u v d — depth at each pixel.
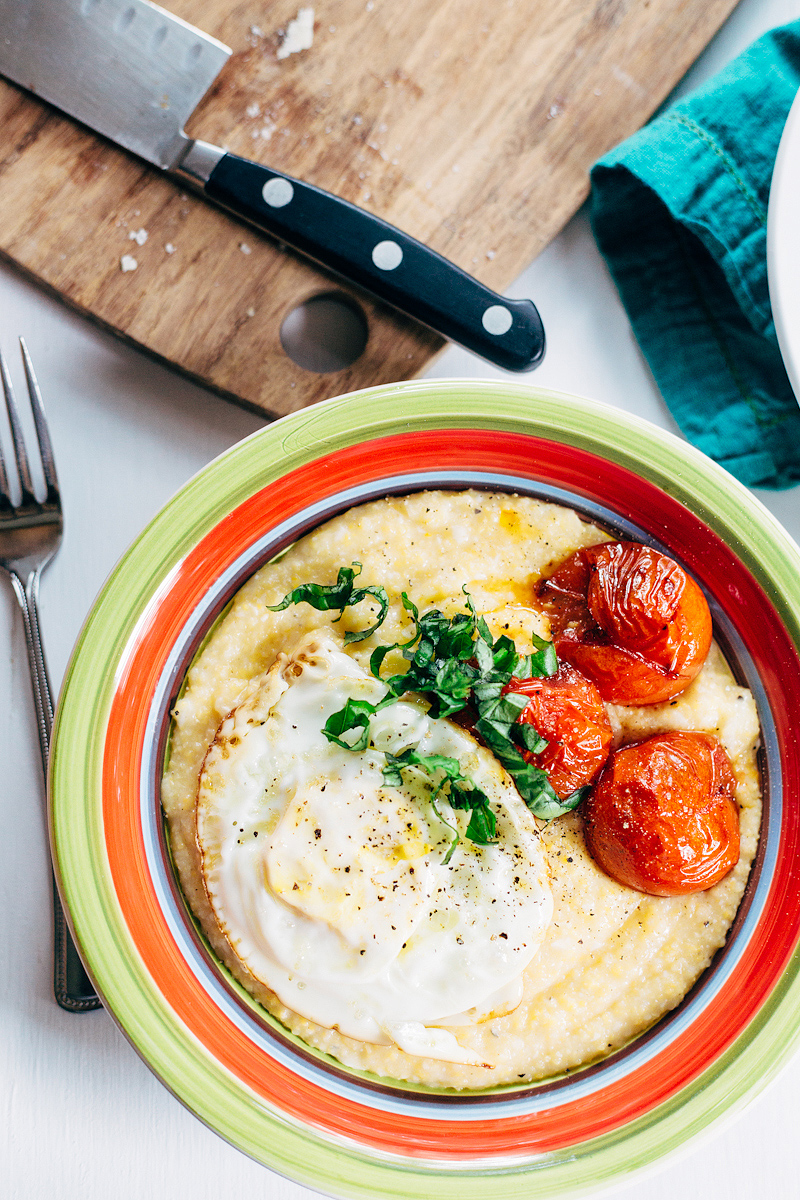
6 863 0.51
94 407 0.53
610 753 0.47
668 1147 0.46
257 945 0.45
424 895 0.45
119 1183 0.50
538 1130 0.46
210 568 0.47
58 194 0.52
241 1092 0.45
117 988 0.45
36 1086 0.50
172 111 0.51
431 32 0.53
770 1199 0.51
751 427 0.53
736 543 0.47
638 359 0.54
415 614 0.45
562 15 0.53
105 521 0.52
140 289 0.52
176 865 0.47
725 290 0.53
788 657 0.47
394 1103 0.46
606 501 0.48
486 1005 0.45
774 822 0.48
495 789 0.46
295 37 0.52
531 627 0.47
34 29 0.50
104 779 0.46
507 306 0.49
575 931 0.47
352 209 0.49
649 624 0.46
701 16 0.53
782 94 0.52
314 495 0.47
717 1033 0.47
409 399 0.47
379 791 0.45
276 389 0.52
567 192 0.53
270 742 0.46
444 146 0.53
